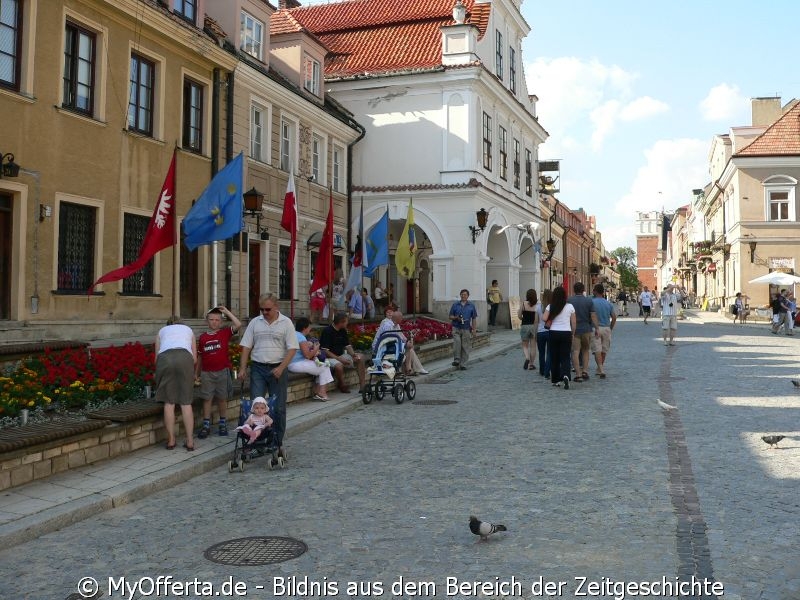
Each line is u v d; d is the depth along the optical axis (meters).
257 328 8.49
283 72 23.86
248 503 6.68
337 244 25.44
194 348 8.75
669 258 122.06
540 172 45.84
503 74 33.16
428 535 5.64
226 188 12.91
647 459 7.99
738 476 7.18
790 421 10.08
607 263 108.50
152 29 16.05
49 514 5.99
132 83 15.95
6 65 12.86
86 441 7.63
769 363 17.77
